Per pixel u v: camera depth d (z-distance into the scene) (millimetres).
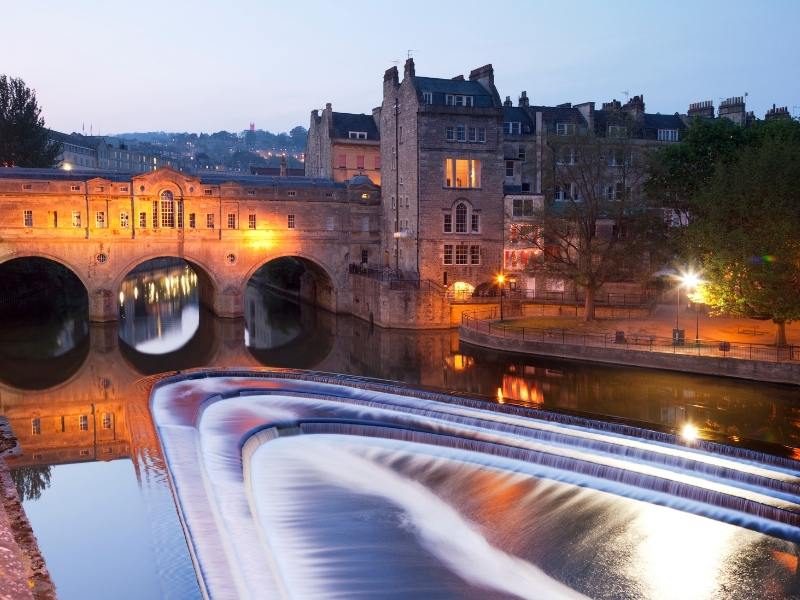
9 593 12906
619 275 59531
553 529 25016
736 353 45344
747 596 21188
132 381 49750
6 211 65188
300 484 28328
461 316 63906
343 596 20203
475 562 22703
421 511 26219
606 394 41906
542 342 51781
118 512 24359
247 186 73125
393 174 74688
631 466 29734
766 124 61344
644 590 21453
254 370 47344
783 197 44719
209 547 21141
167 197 70625
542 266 59562
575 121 79250
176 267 150000
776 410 38125
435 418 36438
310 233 75812
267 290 108938
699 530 24969
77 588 19234
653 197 62281
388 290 65688
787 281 43250
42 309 84062
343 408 38406
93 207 68062
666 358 46094
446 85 72250
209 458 29047
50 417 40125
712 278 46094
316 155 97125
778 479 27391
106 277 69000
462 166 70812
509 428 34000
